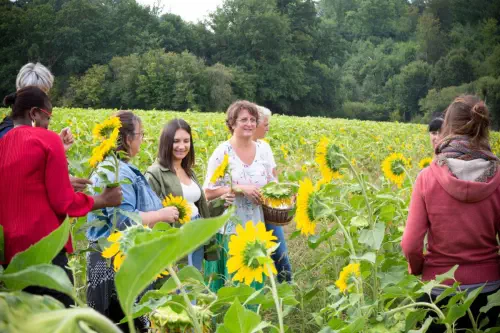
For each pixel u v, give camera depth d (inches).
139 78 2146.9
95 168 100.8
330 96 2696.9
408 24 3833.7
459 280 82.5
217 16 2637.8
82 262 117.1
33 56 2363.4
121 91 2181.3
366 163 421.1
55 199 79.3
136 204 109.0
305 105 2615.7
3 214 75.8
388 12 3804.1
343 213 119.0
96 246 101.7
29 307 15.4
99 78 2202.3
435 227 84.2
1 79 2298.2
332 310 88.7
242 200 141.3
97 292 100.8
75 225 106.7
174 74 2165.4
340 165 97.1
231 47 2583.7
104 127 98.6
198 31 2645.2
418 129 902.4
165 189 129.1
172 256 21.5
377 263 92.4
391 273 84.8
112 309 102.3
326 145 97.7
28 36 2389.3
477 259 82.4
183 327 57.4
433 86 2783.0
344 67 3302.2
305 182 83.4
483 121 83.7
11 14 2412.6
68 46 2412.6
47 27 2402.8
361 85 3193.9
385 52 3476.9
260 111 159.2
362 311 76.6
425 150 563.5
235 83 2348.7
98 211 97.0
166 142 129.8
